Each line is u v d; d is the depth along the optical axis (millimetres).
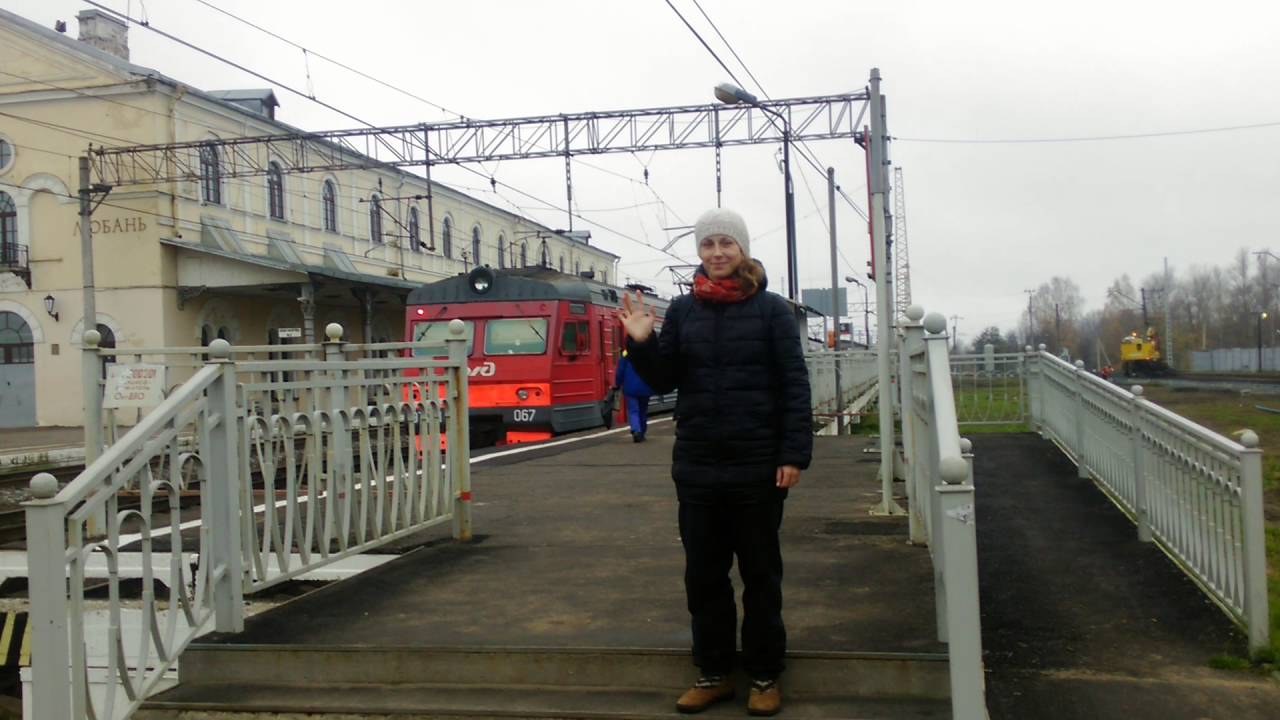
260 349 5203
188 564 6520
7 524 10492
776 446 3941
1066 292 117125
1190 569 6082
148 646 4297
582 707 4078
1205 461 5770
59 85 30938
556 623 4801
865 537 6664
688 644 4379
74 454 21406
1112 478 8422
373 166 23125
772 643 3945
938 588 4309
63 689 3756
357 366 5859
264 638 4668
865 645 4246
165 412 4410
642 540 6797
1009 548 7094
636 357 3945
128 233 30500
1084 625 5449
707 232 4023
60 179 31125
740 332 3945
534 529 7305
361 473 5902
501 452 13305
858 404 24516
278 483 8781
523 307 16656
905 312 6605
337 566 6395
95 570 6508
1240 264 95250
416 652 4441
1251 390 44188
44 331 31406
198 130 32000
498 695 4258
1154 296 103250
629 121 22156
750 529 3941
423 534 7164
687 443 3990
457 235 49594
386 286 32344
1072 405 10516
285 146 36281
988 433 13688
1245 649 5027
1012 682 4668
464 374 7008
